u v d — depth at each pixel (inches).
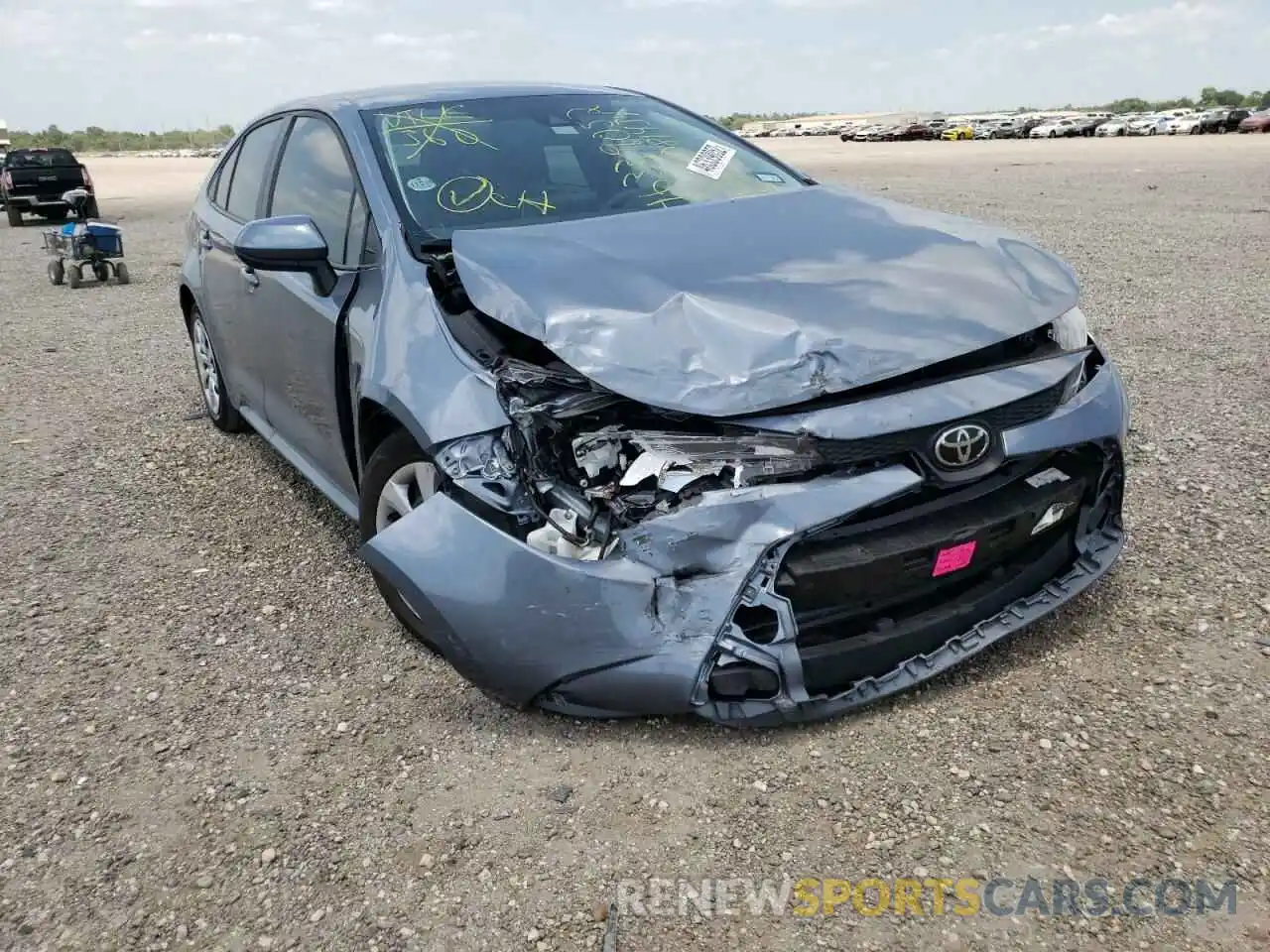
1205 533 142.6
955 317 105.5
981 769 97.8
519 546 99.0
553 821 95.0
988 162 1141.1
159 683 122.3
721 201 142.2
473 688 116.6
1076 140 2102.6
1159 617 122.1
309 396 146.8
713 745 103.6
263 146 181.8
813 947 80.0
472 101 159.6
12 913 88.2
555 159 148.6
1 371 281.3
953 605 107.3
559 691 101.6
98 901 89.1
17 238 717.9
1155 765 97.0
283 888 89.5
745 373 96.7
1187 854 86.5
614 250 118.9
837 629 102.6
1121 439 114.0
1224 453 170.9
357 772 103.9
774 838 91.3
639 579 95.9
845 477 96.3
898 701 108.4
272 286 153.3
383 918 85.6
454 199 136.8
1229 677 109.7
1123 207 550.0
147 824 98.2
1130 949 77.8
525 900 86.4
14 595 146.5
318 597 141.8
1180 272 338.3
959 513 103.0
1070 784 95.1
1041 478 109.4
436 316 115.7
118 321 355.3
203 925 86.0
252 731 111.8
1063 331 115.5
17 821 99.4
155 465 198.5
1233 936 78.4
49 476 194.4
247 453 203.3
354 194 141.5
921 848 89.0
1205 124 2236.7
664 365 98.0
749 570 94.9
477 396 104.6
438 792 100.0
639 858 90.1
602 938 82.3
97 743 111.1
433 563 103.0
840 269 114.7
